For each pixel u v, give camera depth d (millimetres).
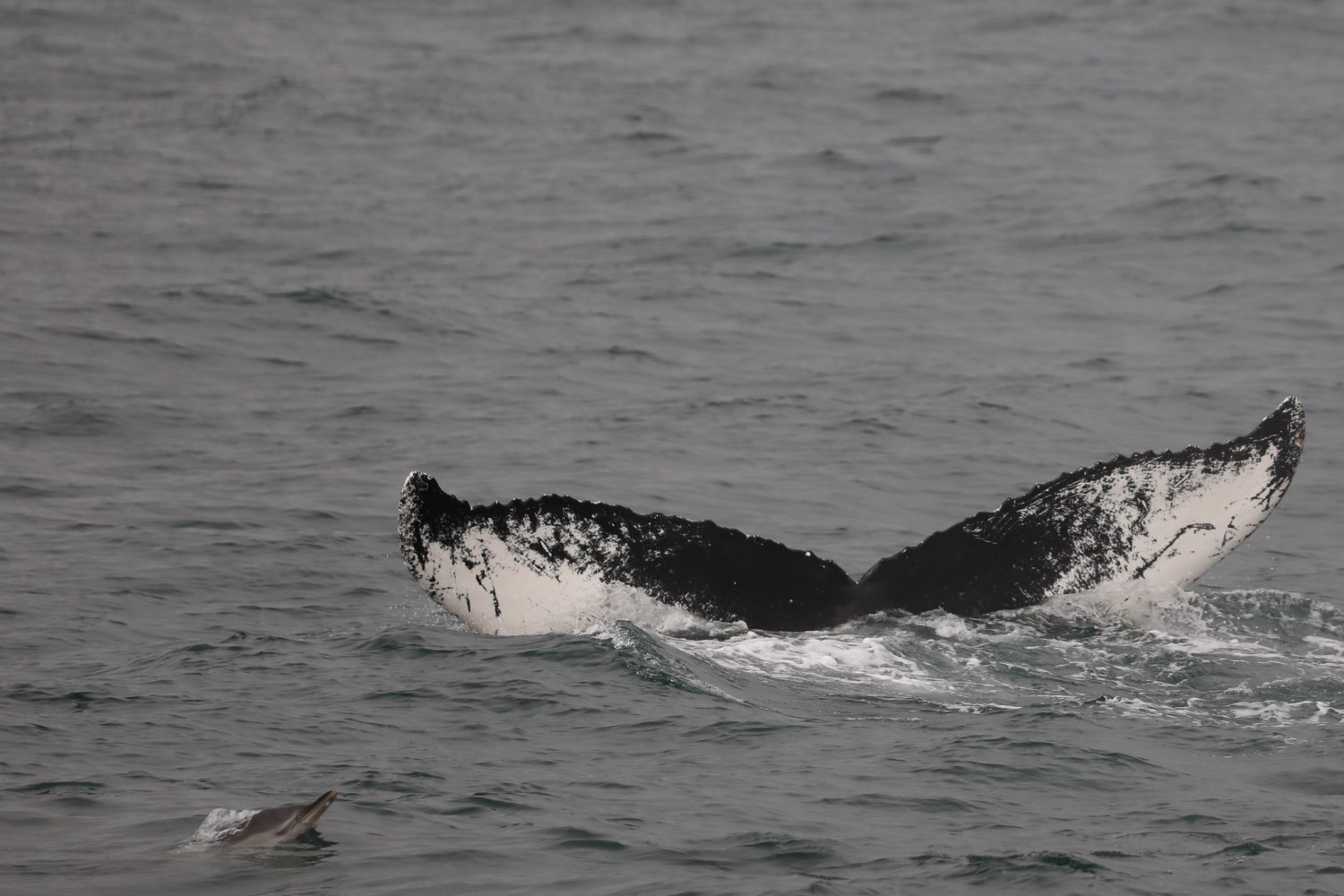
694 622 43281
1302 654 43156
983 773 35000
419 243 119500
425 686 40656
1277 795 33906
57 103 173750
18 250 113750
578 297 104375
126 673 42969
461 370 88562
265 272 109062
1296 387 83375
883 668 41188
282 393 83312
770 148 151750
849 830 32125
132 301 98938
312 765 35625
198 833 31562
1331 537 61438
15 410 77750
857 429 77562
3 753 36406
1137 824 32406
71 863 30172
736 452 74125
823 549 60438
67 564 56094
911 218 125438
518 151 152500
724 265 112688
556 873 29984
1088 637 43094
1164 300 102500
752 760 35906
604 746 36812
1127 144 150000
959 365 89438
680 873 30016
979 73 184000
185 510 63500
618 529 43719
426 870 30031
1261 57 190000
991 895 29125
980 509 66000
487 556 42969
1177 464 43969
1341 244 114250
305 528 61344
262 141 156375
